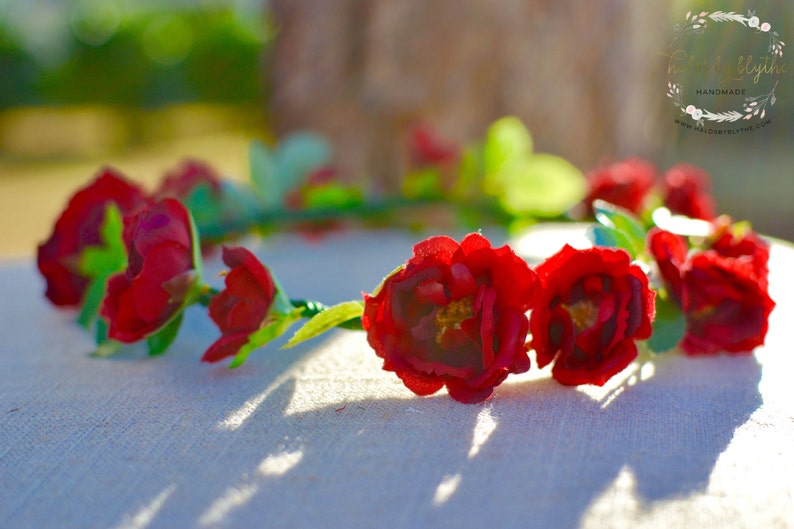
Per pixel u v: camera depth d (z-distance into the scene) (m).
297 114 0.76
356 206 0.52
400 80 0.71
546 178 0.51
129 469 0.28
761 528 0.25
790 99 0.77
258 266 0.32
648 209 0.46
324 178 0.54
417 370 0.30
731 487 0.27
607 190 0.49
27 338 0.38
